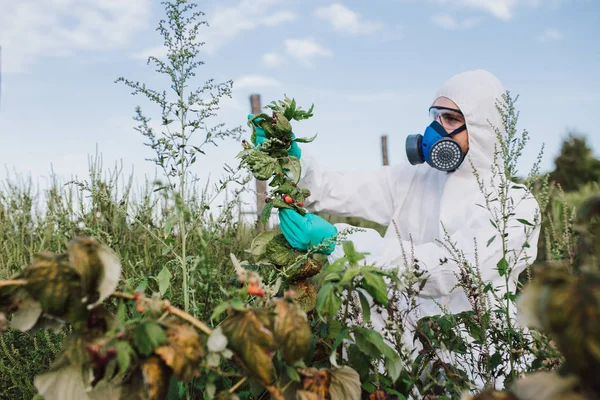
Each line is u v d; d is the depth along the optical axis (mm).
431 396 1882
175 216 1836
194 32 1858
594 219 941
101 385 1212
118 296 1273
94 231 1984
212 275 1863
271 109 2074
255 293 1340
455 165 2629
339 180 2955
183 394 1650
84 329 1199
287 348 1188
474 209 2588
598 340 739
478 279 2107
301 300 2004
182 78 1852
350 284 1590
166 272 1825
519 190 2574
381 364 2160
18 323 1198
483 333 2049
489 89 2646
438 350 2129
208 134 1868
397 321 1917
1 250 3070
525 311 834
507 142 2160
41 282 1143
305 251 2068
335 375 1417
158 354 1135
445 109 2684
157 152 1824
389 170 3072
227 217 2068
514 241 2387
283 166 2047
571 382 799
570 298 771
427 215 2840
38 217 3535
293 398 1378
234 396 1317
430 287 2371
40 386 1236
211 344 1174
